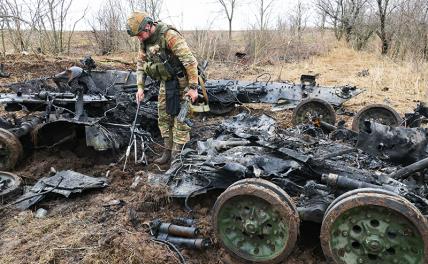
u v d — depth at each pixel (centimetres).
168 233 361
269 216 320
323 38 2038
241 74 1274
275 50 1636
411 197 310
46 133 532
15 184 446
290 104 709
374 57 1656
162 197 408
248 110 778
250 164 374
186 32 1489
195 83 461
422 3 1498
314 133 547
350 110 852
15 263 328
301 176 377
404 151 413
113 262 326
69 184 441
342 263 298
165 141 521
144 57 492
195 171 400
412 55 1401
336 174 344
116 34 1497
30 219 394
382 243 288
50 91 586
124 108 591
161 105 508
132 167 513
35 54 1252
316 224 362
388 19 1692
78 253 337
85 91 575
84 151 547
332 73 1321
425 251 273
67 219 393
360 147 437
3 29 1323
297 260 336
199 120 733
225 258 338
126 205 409
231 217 334
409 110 848
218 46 1559
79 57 1340
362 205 284
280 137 427
